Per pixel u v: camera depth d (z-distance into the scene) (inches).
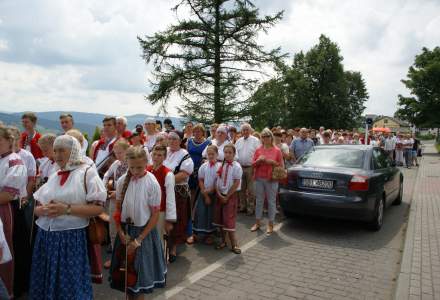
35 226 146.0
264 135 255.9
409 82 1589.6
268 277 176.6
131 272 128.8
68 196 120.1
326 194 250.1
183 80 738.8
